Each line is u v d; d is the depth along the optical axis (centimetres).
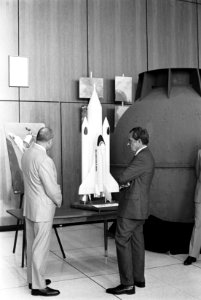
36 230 353
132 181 359
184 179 494
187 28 837
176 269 437
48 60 711
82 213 442
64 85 725
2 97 678
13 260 481
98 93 739
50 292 358
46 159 349
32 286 359
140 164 355
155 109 526
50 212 354
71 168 731
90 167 505
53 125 716
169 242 509
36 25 700
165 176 499
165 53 815
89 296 357
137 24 788
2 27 675
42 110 707
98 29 752
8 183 672
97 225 716
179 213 499
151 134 511
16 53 686
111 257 491
